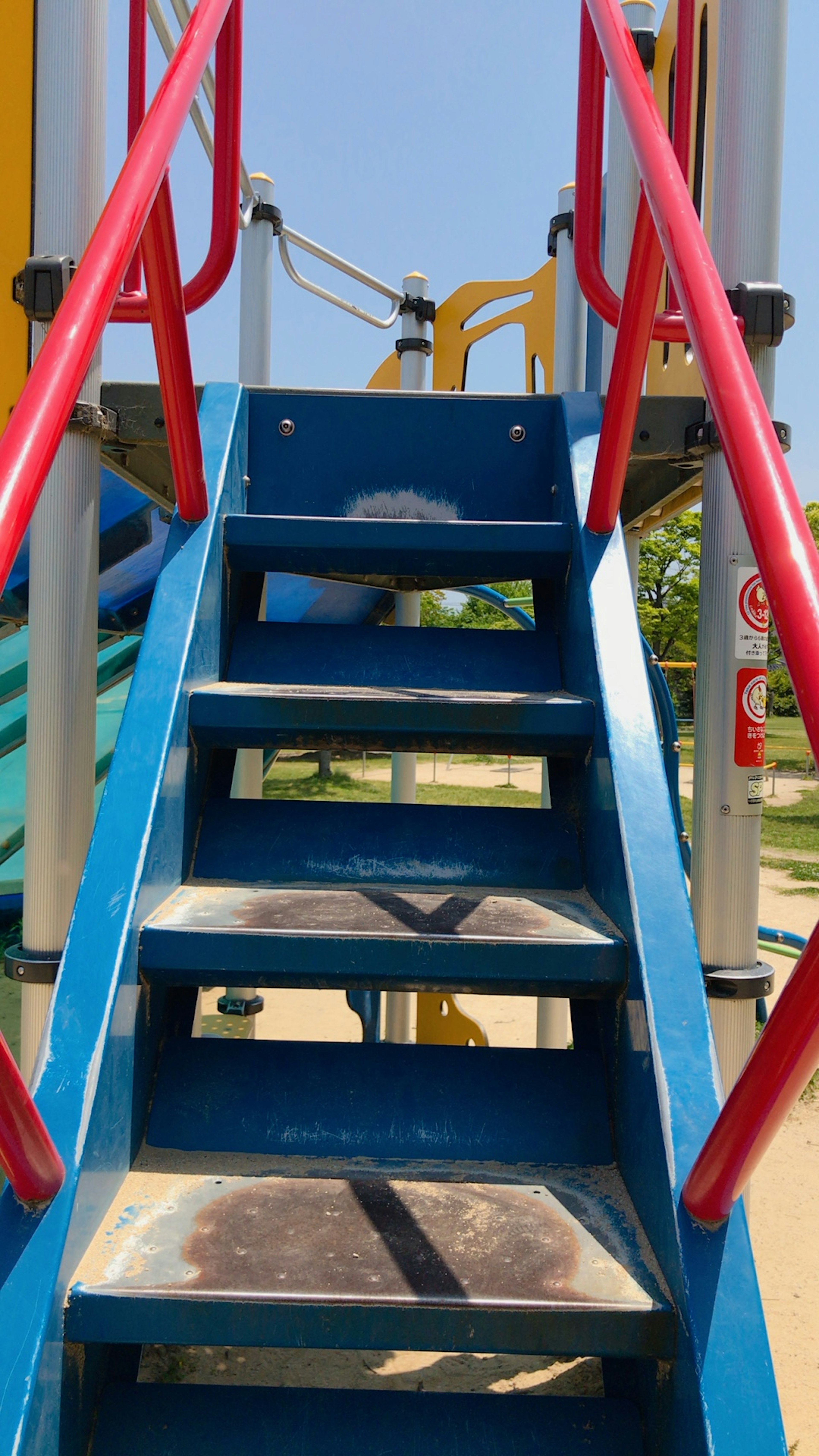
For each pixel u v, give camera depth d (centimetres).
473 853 143
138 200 94
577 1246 97
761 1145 79
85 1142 92
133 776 122
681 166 180
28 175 176
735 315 159
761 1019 274
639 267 124
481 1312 87
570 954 112
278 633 170
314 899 129
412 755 386
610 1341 87
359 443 190
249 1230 98
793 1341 231
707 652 167
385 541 161
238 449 179
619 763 126
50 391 79
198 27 114
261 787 353
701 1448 78
